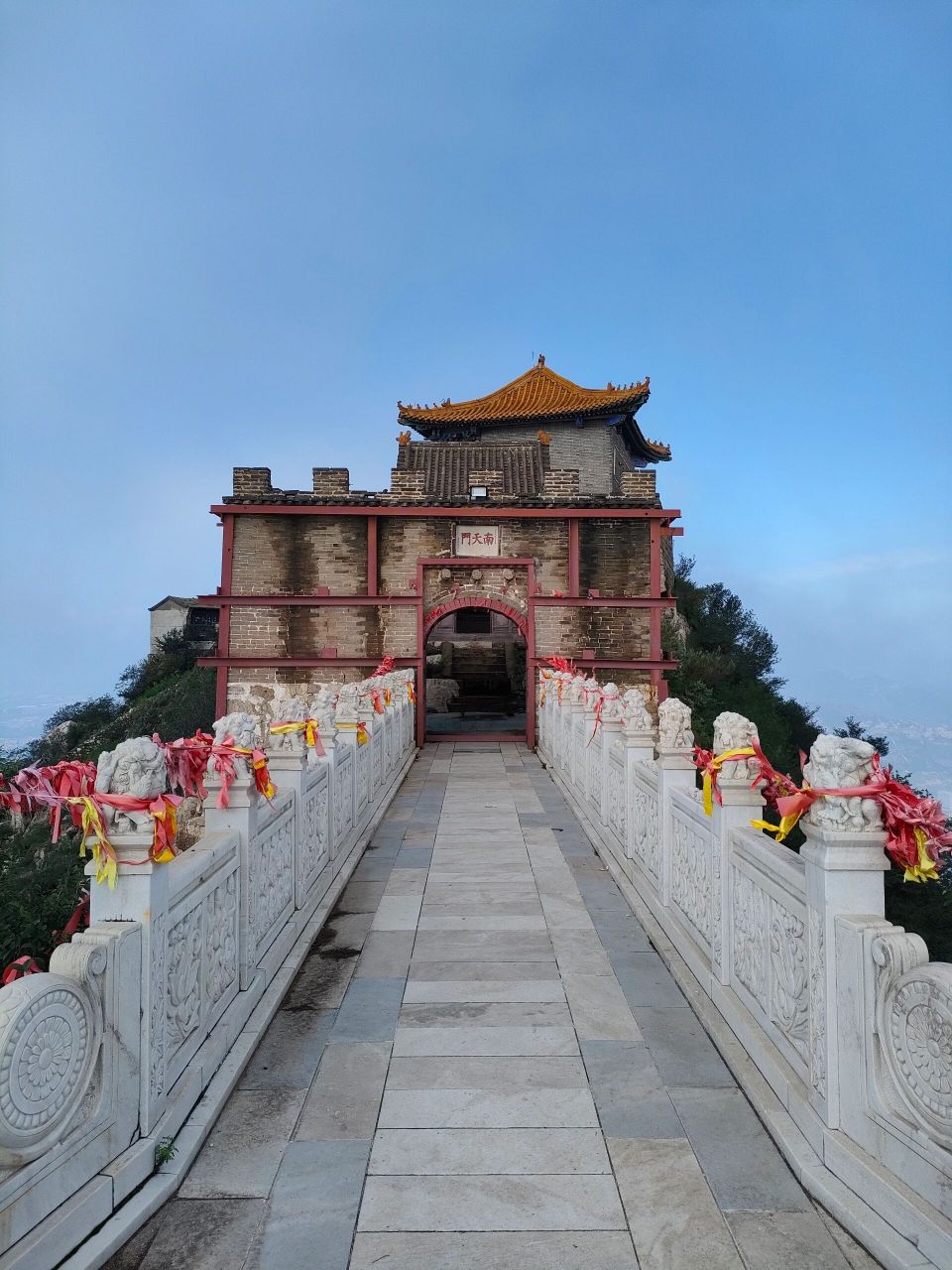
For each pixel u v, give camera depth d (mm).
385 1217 2625
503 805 9836
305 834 5457
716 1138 3061
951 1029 2145
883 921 2662
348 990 4477
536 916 5750
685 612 30125
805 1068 2996
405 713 13289
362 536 15828
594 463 27500
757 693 26000
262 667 15430
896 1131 2404
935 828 2637
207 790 3973
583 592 15953
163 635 38344
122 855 2768
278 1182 2803
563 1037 3914
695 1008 4117
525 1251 2473
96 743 25844
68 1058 2316
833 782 2785
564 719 11008
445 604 15812
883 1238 2346
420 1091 3410
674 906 5043
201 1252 2465
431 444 24062
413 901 6086
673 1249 2473
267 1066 3637
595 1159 2936
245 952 3959
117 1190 2525
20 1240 2139
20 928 7711
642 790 5973
